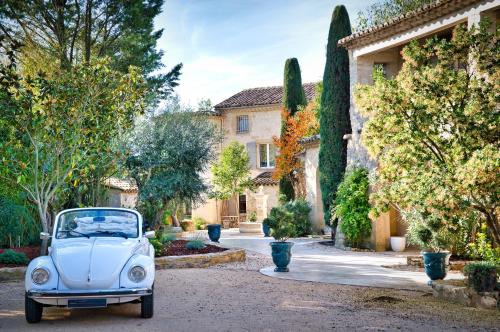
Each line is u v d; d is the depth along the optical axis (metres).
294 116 31.33
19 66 21.34
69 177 14.77
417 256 14.95
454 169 8.88
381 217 19.28
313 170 28.08
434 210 9.61
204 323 7.74
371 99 10.05
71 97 14.07
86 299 7.62
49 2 21.36
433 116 9.71
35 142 14.05
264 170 38.88
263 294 10.30
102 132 14.74
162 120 19.91
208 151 20.44
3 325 7.75
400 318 8.11
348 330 7.31
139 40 23.92
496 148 8.73
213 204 38.38
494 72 9.38
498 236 9.44
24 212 15.82
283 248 13.59
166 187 18.97
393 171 10.27
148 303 8.07
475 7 14.84
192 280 12.04
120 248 8.34
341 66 22.86
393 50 20.23
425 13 16.31
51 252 8.42
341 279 12.31
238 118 40.03
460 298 9.35
